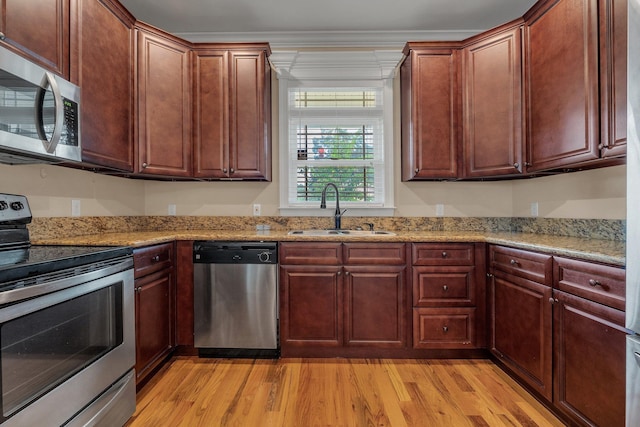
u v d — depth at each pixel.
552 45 1.94
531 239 2.04
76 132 1.62
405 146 2.72
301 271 2.26
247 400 1.80
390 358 2.30
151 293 1.96
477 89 2.39
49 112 1.43
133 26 2.20
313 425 1.60
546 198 2.44
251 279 2.24
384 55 2.81
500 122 2.29
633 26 1.07
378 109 2.92
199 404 1.76
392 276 2.25
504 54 2.27
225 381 1.99
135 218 2.74
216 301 2.25
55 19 1.58
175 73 2.41
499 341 2.09
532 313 1.77
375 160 2.94
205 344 2.26
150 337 1.95
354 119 2.95
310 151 2.95
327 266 2.26
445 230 2.84
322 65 2.87
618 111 1.52
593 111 1.64
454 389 1.91
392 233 2.57
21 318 1.09
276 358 2.30
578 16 1.73
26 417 1.09
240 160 2.52
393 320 2.25
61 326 1.25
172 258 2.23
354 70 2.87
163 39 2.35
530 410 1.71
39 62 1.49
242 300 2.25
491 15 2.62
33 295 1.12
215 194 2.88
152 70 2.29
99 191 2.36
